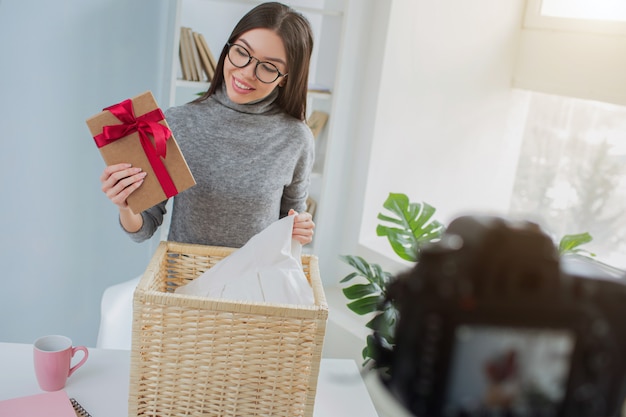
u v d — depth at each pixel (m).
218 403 1.15
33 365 1.36
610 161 2.60
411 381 0.22
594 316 0.21
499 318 0.21
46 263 2.52
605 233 2.60
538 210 2.89
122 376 1.37
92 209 2.55
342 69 2.71
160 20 2.50
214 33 2.62
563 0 2.70
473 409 0.21
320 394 1.41
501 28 2.85
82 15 2.33
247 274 1.24
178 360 1.12
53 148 2.41
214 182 1.57
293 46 1.51
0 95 2.27
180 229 1.62
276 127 1.63
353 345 2.59
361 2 2.66
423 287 0.22
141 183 1.22
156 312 1.09
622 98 2.46
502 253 0.22
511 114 2.99
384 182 2.81
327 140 2.66
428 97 2.79
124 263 2.68
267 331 1.10
